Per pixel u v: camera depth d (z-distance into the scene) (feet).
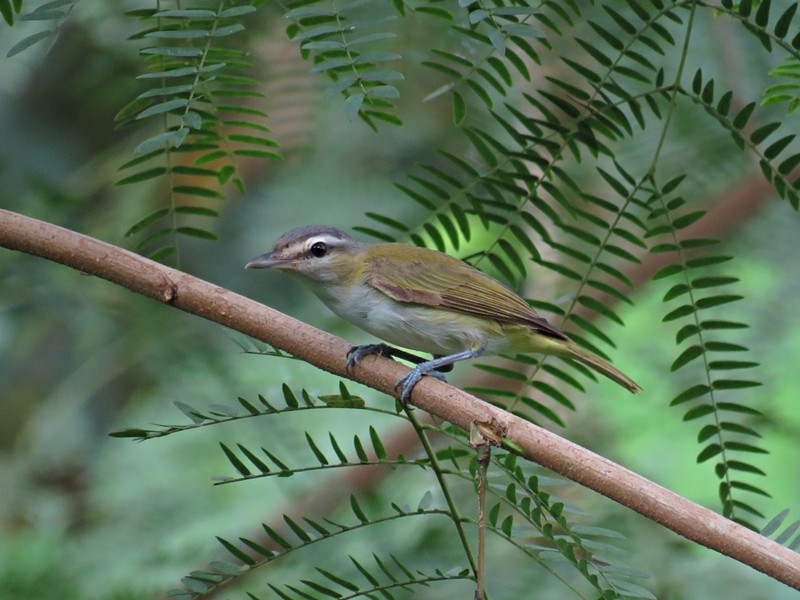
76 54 38.73
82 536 37.47
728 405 25.58
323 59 23.72
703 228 43.16
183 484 38.73
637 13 25.21
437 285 33.32
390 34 21.90
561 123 27.86
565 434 40.52
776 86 24.91
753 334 40.52
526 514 21.66
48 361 46.21
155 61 26.05
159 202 42.47
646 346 42.24
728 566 34.88
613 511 35.09
